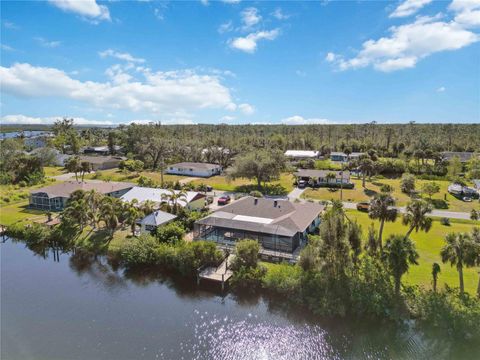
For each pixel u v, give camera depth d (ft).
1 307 94.89
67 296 101.40
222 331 85.30
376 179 295.48
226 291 103.96
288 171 290.76
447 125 604.49
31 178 259.80
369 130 599.16
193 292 103.81
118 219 150.00
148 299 100.01
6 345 78.64
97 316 90.89
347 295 90.38
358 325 86.58
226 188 254.27
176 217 150.71
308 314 91.50
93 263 125.18
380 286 90.84
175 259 114.01
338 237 95.45
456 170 287.69
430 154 320.50
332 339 82.38
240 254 107.24
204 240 129.90
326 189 251.39
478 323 77.61
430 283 96.99
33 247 140.87
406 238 91.15
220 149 381.40
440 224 160.45
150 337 82.48
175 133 587.27
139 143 404.57
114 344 79.61
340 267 94.48
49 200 187.52
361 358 76.38
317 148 478.18
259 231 125.80
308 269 96.99
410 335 82.17
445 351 77.10
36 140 527.40
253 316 91.40
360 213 182.09
